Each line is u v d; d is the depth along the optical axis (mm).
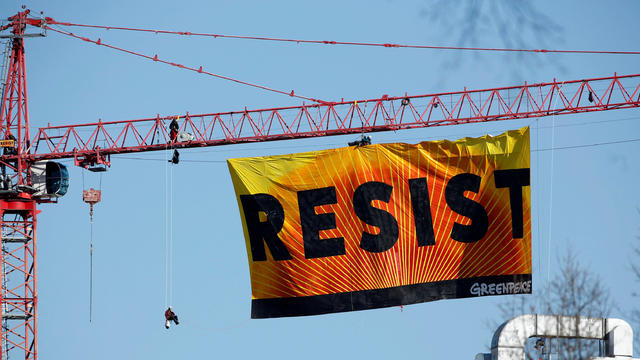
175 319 109625
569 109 138125
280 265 85812
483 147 83500
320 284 85000
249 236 86375
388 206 84688
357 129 140375
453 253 83250
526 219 82312
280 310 85375
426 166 84500
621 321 68625
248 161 86750
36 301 139000
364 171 85438
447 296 82812
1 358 136625
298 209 85938
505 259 82375
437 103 139125
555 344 65688
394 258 84062
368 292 84250
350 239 85062
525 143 83000
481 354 70250
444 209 83750
